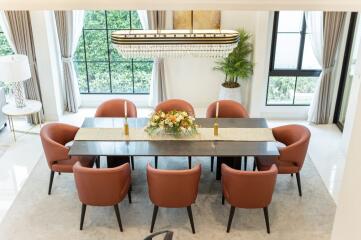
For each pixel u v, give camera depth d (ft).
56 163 15.28
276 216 14.83
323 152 19.45
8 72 18.39
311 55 22.20
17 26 19.98
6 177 17.12
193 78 23.12
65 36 21.34
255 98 22.08
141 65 23.68
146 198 15.84
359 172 4.47
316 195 16.10
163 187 13.05
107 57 23.41
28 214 14.83
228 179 13.29
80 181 13.16
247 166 18.07
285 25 21.54
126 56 13.79
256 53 21.06
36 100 21.49
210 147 14.65
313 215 14.92
